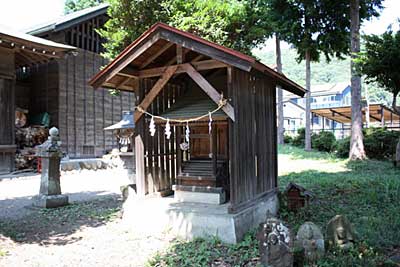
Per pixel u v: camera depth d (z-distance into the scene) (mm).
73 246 4973
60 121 15742
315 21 18219
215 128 6125
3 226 5984
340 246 4336
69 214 6898
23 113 15133
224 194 6066
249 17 9766
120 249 4828
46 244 5062
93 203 8023
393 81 9461
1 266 4227
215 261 4246
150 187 6543
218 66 5332
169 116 5930
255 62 4809
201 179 6125
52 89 15891
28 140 14609
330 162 14328
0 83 12227
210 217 5109
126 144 11750
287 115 43406
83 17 15680
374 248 4348
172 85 7074
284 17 18219
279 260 3754
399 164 11859
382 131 15164
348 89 44844
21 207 7637
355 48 14250
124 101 19375
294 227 5590
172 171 7238
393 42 8828
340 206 6910
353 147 14523
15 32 12695
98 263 4324
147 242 5105
